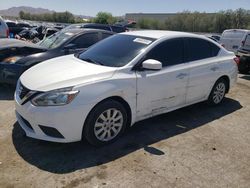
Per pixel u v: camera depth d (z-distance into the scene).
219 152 4.15
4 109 5.36
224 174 3.62
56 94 3.64
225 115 5.61
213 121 5.27
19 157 3.73
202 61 5.34
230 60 5.99
